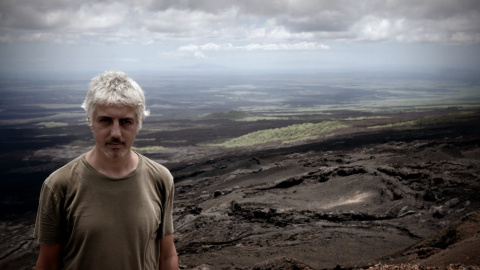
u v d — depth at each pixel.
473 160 29.39
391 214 19.95
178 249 19.09
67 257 2.41
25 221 36.44
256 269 11.13
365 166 27.03
